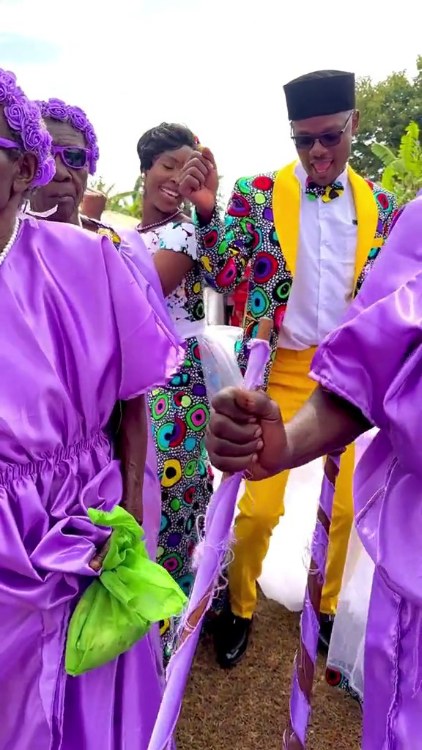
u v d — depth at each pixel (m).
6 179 1.29
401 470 1.17
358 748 2.30
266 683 2.60
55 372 1.34
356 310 1.19
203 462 2.54
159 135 2.40
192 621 1.05
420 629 1.13
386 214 2.62
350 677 2.47
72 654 1.35
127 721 1.52
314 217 2.54
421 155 12.05
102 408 1.49
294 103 2.40
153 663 1.62
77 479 1.42
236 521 2.62
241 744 2.31
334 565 2.68
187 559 2.52
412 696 1.14
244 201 2.50
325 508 1.62
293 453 1.15
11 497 1.31
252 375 1.11
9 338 1.29
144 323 1.51
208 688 2.56
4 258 1.33
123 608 1.39
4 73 1.27
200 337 2.37
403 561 1.10
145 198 2.50
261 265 2.52
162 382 1.54
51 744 1.35
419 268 1.15
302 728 1.58
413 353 1.08
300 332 2.58
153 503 1.90
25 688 1.36
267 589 3.07
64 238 1.42
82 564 1.35
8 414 1.26
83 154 1.92
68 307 1.39
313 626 1.60
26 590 1.30
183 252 2.30
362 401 1.14
